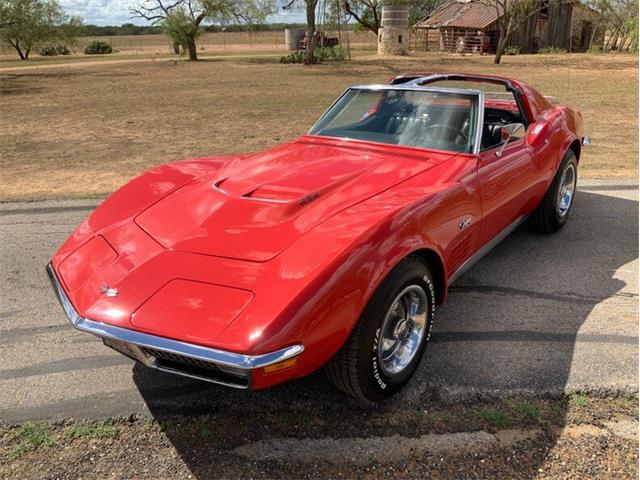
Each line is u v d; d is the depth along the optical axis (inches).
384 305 103.0
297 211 115.9
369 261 99.6
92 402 117.4
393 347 114.8
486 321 146.6
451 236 127.3
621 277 171.9
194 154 376.8
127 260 109.1
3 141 444.1
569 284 167.5
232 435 107.7
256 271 99.0
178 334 90.5
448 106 158.4
